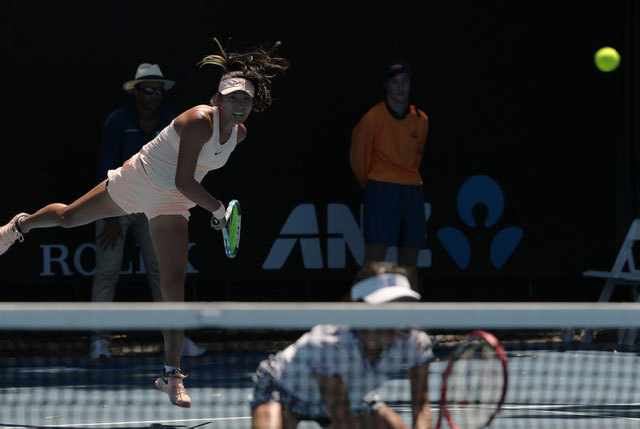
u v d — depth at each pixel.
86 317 11.46
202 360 28.81
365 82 33.28
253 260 32.81
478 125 33.97
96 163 31.91
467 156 33.97
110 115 30.17
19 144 31.45
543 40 34.28
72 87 31.70
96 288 29.30
